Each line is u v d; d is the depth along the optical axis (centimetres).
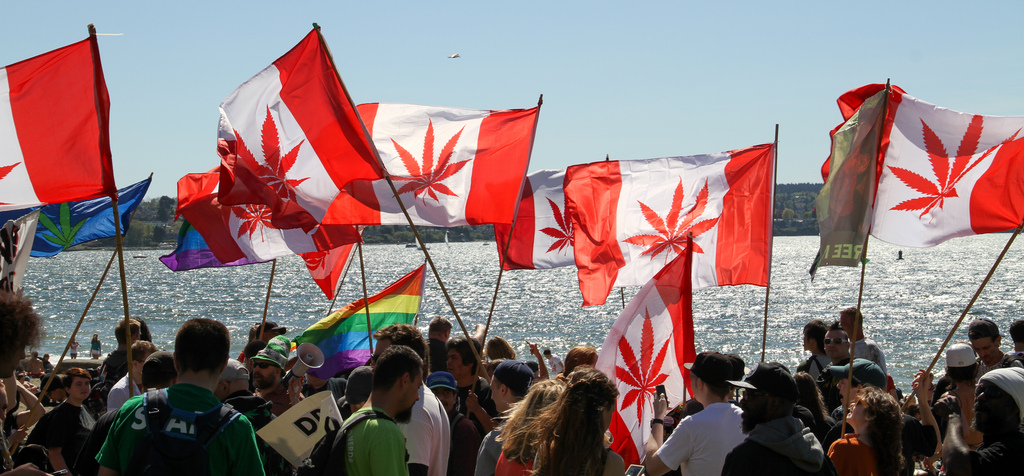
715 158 954
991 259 19050
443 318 836
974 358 659
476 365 682
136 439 387
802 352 4491
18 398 809
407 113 802
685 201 955
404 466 435
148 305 8125
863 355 838
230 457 390
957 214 745
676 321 641
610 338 632
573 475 400
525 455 427
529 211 1042
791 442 426
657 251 962
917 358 4166
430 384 570
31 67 619
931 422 648
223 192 714
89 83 625
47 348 4688
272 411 640
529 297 8925
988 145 741
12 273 608
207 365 404
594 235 979
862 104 731
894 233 760
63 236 995
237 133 717
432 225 784
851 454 490
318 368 750
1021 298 7925
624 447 623
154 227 18512
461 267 16588
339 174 732
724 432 487
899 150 759
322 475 436
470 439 556
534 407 441
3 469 390
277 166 725
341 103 725
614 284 973
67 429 646
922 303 7494
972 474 468
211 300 8731
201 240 1081
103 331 5750
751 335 5300
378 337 617
